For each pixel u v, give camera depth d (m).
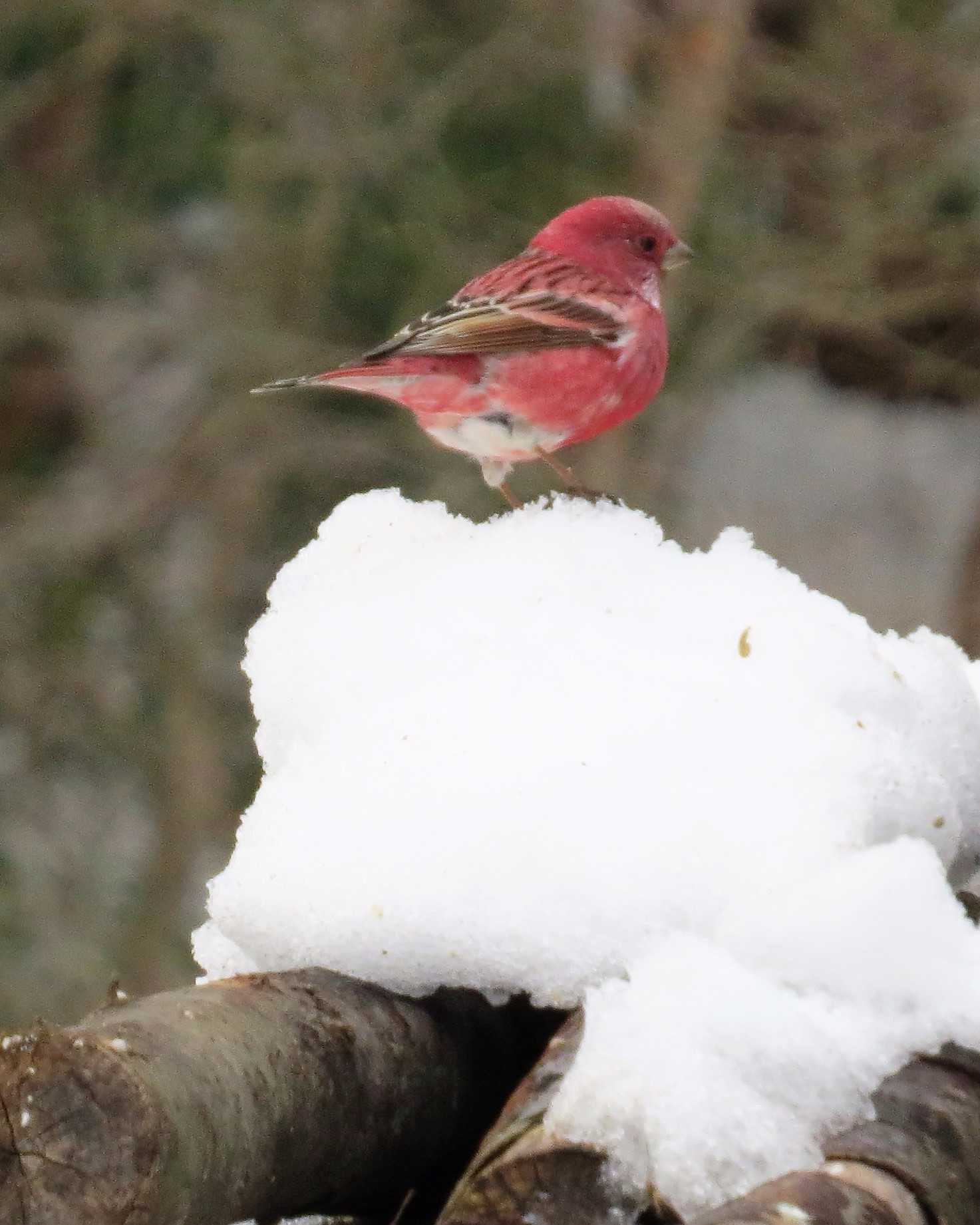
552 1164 4.07
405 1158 4.81
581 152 22.45
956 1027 4.21
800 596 5.38
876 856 4.41
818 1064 4.08
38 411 23.52
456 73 21.48
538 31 21.94
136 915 21.33
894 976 4.26
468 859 4.66
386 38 21.52
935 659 5.45
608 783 4.70
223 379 22.20
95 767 21.97
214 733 21.92
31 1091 3.82
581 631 5.18
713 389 22.06
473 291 8.82
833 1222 3.73
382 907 4.69
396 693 5.21
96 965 20.98
